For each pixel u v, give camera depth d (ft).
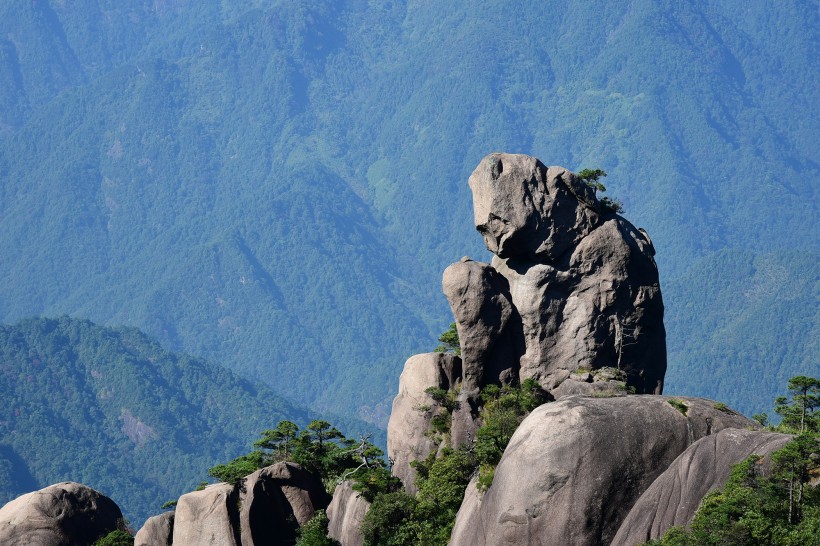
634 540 474.49
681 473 480.23
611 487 499.92
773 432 489.67
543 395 634.84
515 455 517.14
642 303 653.71
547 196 653.30
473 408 647.97
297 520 652.48
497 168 655.35
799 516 442.50
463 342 650.02
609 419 514.68
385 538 609.83
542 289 648.79
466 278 652.07
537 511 503.20
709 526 445.78
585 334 645.10
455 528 554.87
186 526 649.61
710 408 521.65
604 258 652.07
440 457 642.22
